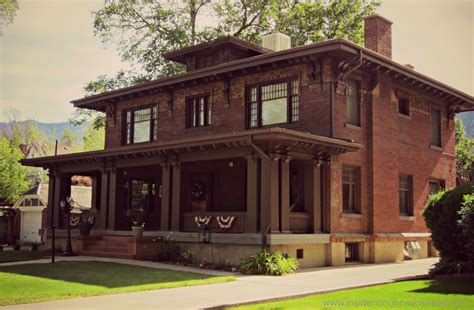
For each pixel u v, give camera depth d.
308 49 20.34
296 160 20.16
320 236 19.67
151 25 36.62
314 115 20.83
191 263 19.61
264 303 11.55
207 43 25.83
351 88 22.05
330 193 20.36
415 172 25.23
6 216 39.84
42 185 40.53
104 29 37.00
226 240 19.05
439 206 16.84
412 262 22.69
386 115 23.33
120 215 24.94
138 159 23.17
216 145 19.31
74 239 24.84
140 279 14.66
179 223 21.22
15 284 13.45
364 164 22.28
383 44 25.06
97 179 30.55
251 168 18.75
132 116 28.70
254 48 25.81
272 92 22.47
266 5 36.78
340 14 37.12
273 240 17.75
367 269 18.94
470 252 16.31
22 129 64.75
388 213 22.94
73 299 11.49
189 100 25.94
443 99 28.06
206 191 24.67
